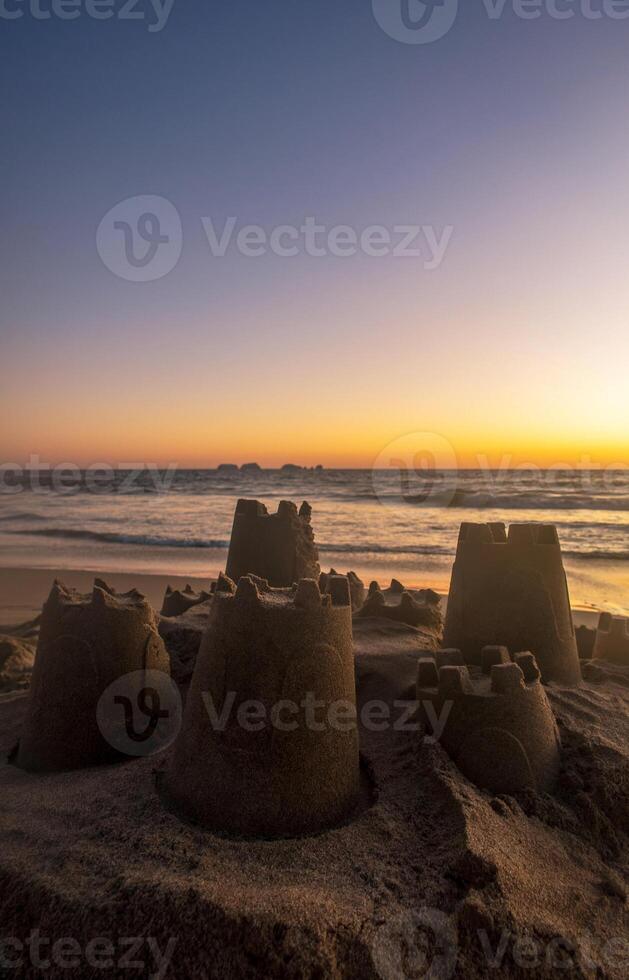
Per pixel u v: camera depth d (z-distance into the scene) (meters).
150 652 3.61
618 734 3.48
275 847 2.62
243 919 2.19
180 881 2.35
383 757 3.28
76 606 3.54
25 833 2.74
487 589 4.15
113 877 2.42
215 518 27.56
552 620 4.12
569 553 17.58
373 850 2.63
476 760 3.09
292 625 2.79
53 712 3.41
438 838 2.68
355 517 25.91
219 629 2.88
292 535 5.11
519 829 2.78
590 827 2.95
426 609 5.25
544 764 3.13
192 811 2.81
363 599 6.07
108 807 2.91
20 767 3.47
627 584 13.39
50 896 2.36
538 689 3.27
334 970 2.12
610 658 4.94
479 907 2.29
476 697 3.16
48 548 19.84
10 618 10.77
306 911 2.24
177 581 13.45
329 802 2.81
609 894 2.59
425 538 20.12
